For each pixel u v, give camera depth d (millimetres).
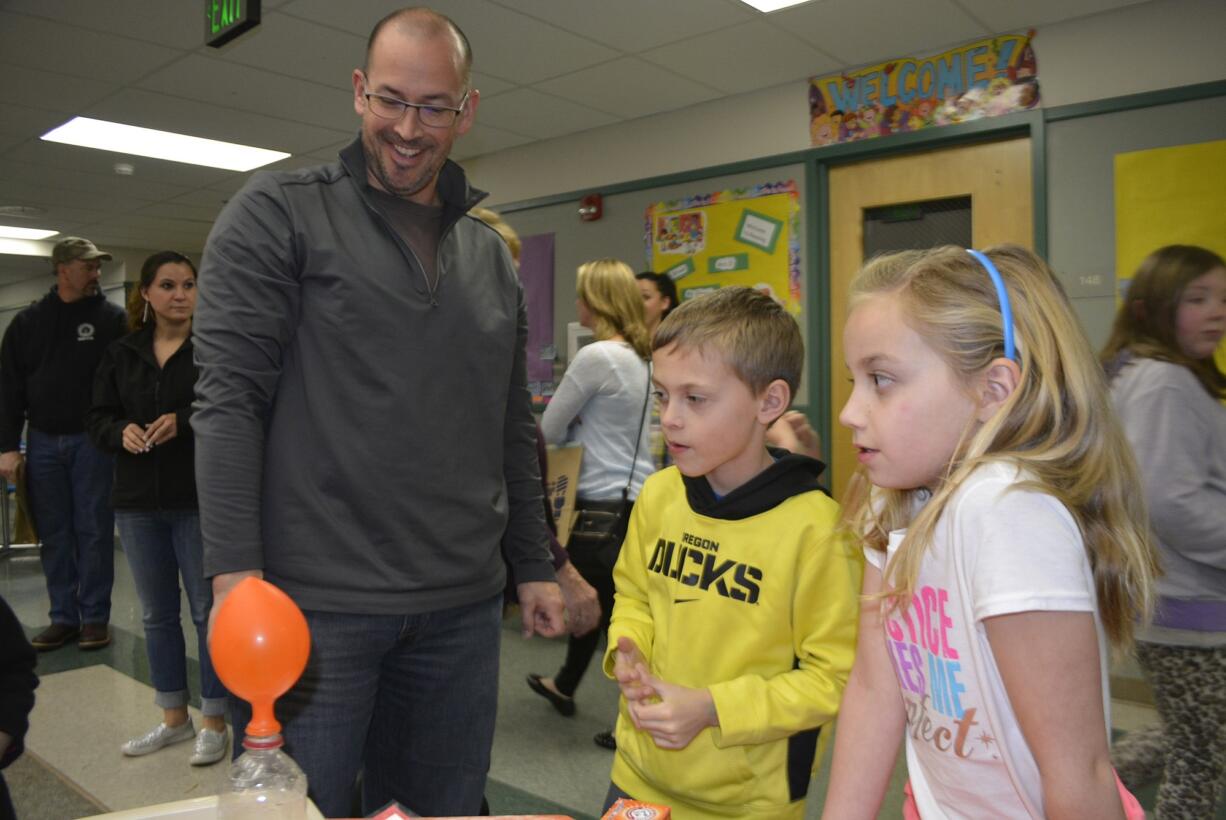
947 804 753
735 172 4023
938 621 712
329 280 1168
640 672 953
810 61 3596
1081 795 599
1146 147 3008
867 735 858
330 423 1173
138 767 2449
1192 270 1587
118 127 4637
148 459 2471
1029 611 603
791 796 1049
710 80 3820
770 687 980
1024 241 3336
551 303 4766
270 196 1155
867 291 722
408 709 1330
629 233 4426
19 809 2201
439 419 1235
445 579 1246
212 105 4258
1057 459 658
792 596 1035
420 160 1181
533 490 1521
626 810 761
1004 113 3287
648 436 2592
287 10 3166
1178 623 1551
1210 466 1534
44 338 3484
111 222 7215
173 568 2572
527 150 4859
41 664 3363
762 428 1090
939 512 681
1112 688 2916
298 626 585
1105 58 3076
